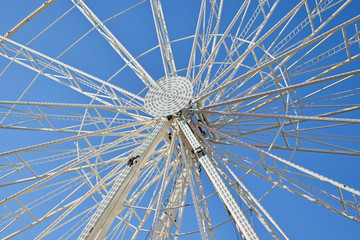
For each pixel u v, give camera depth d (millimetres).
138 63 23250
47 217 21469
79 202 18422
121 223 20922
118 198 16031
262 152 17906
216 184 16141
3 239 20500
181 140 20969
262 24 21953
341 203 18484
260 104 22422
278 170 19766
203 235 14422
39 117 22188
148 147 18328
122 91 22734
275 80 19578
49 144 19625
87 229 14562
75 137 20094
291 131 20609
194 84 21703
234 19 22000
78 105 21516
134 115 23469
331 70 19938
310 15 19219
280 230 14516
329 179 15336
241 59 20656
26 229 21016
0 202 18578
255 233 13914
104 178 19156
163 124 19859
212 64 23891
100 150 19875
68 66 22969
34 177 22172
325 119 17328
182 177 24141
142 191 22812
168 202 21734
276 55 21078
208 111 20734
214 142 22656
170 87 21562
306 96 22422
